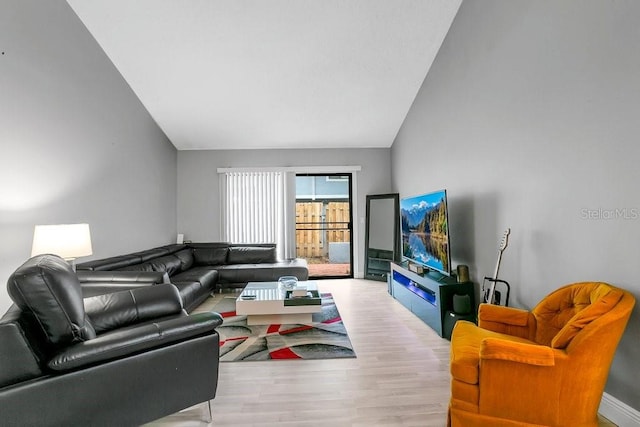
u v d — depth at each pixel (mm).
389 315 3701
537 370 1541
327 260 6594
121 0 3055
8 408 1316
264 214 5863
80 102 3244
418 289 3836
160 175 5141
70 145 3104
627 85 1698
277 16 3285
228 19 3289
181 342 1745
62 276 1488
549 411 1538
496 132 2848
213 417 1869
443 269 3240
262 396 2082
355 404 1983
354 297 4535
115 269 3305
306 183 6617
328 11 3275
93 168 3447
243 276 4746
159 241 5074
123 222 4031
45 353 1464
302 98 4617
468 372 1632
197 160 5859
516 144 2590
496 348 1574
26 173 2623
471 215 3270
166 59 3781
